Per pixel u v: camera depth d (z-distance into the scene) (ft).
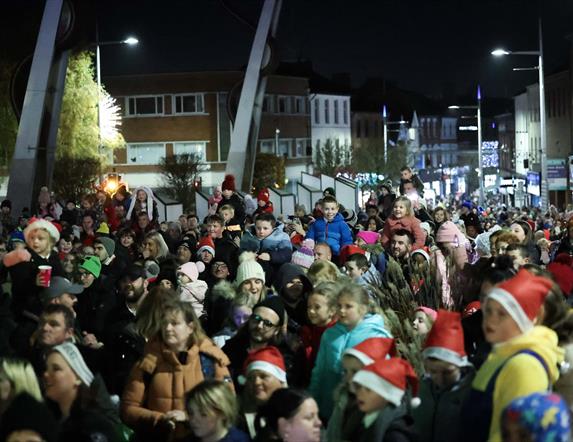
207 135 274.77
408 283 38.34
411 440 21.43
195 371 26.04
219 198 84.58
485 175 461.37
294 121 312.29
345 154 322.55
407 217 46.03
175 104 276.62
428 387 22.98
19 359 22.63
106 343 31.35
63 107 191.21
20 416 18.93
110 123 198.08
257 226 47.29
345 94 358.64
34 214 99.86
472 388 20.31
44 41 99.40
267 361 24.39
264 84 124.88
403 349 28.91
